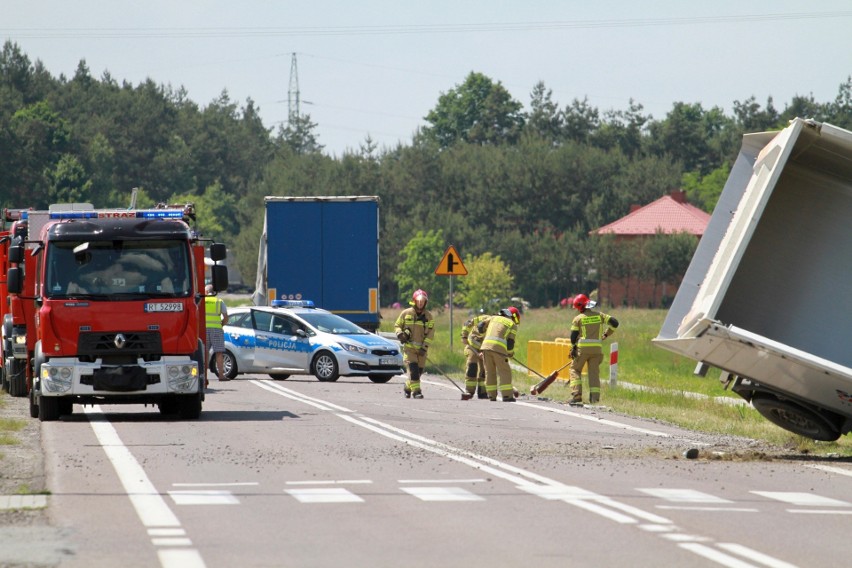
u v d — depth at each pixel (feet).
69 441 158.92
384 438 163.73
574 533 92.73
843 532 94.58
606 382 289.53
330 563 81.35
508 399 239.09
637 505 106.83
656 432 179.93
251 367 308.60
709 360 145.07
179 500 108.47
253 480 121.49
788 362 138.21
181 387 188.96
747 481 124.67
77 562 81.25
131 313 187.93
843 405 145.48
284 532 92.99
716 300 137.18
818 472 133.90
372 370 298.15
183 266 191.31
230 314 315.58
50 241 188.55
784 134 142.51
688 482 122.93
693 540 90.07
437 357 354.13
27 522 96.78
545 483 120.37
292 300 339.98
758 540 90.43
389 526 95.66
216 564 80.89
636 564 81.10
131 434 168.35
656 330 485.97
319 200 339.98
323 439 162.20
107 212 203.62
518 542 88.94
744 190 148.77
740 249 138.21
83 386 185.98
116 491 113.60
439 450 149.28
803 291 156.25
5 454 143.74
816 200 158.30
